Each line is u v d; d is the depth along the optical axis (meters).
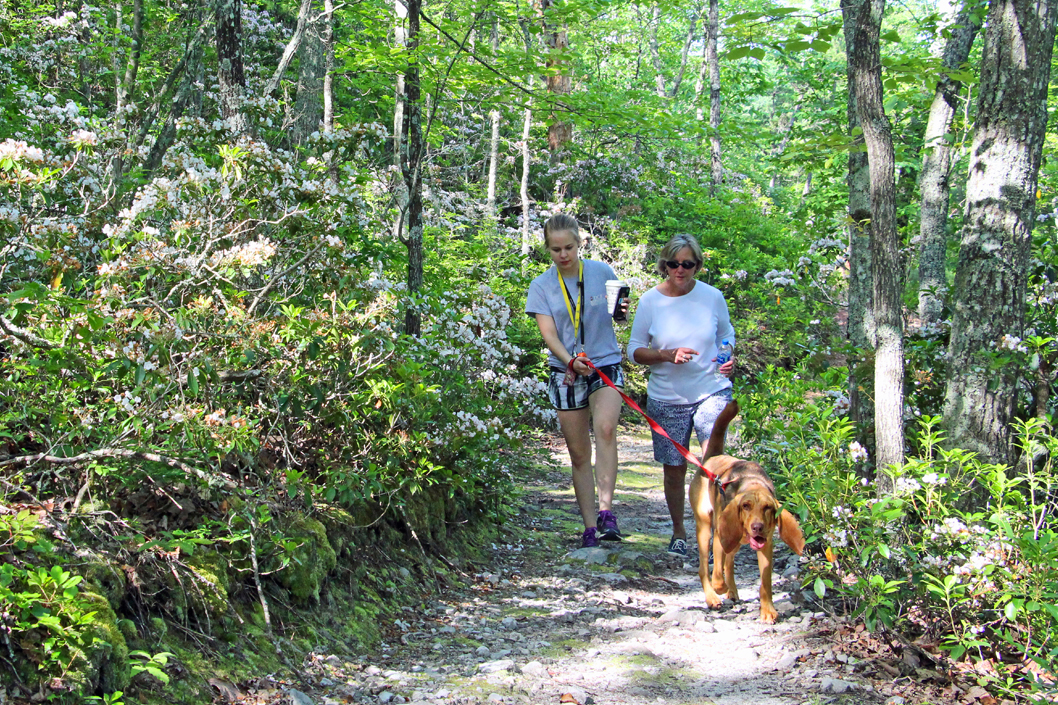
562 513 7.04
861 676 3.44
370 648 3.76
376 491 4.65
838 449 4.16
